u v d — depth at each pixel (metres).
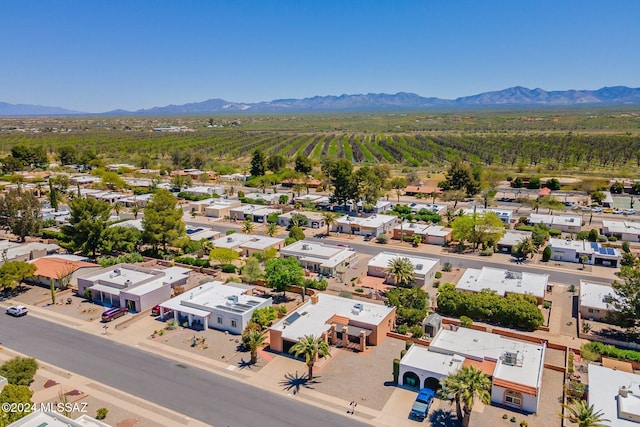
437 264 99.06
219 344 69.56
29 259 103.75
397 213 150.75
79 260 99.31
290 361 64.94
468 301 77.56
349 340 70.00
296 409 54.16
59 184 180.38
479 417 52.59
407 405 54.81
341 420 52.25
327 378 60.56
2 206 121.56
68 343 69.62
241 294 82.12
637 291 68.81
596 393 52.31
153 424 51.34
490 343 64.38
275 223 141.50
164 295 84.94
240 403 55.22
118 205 147.38
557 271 100.88
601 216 146.50
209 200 164.62
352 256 106.44
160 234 106.56
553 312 80.44
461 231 113.62
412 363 59.00
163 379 60.22
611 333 72.44
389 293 81.56
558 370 61.62
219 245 111.94
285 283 84.56
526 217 139.62
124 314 79.69
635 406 49.03
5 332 73.06
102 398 56.03
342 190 153.62
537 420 51.97
